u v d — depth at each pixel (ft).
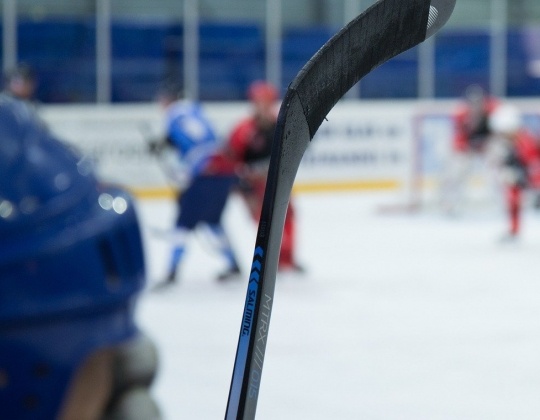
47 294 4.31
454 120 63.21
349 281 37.91
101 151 65.26
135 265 4.66
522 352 26.32
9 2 67.92
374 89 74.79
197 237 47.37
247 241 49.21
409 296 34.63
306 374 23.99
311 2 73.77
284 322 30.22
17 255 4.22
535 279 38.24
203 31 71.97
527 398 21.90
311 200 67.00
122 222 4.56
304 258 44.01
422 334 28.48
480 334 28.48
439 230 54.13
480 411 20.94
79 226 4.37
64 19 68.95
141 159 65.77
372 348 26.78
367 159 70.18
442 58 76.18
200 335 28.63
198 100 72.23
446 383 23.17
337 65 3.54
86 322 4.50
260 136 37.99
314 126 3.59
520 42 77.30
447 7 3.57
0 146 4.33
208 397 22.03
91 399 4.63
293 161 3.56
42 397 4.46
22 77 47.09
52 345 4.42
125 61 70.38
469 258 43.91
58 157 4.49
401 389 22.66
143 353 4.78
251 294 3.59
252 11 72.79
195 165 36.88
